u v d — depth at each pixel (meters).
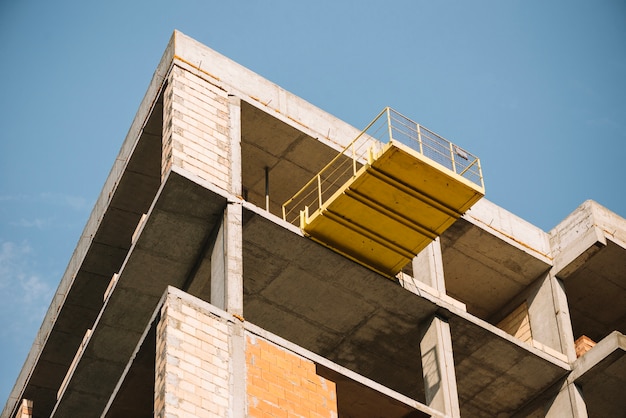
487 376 35.59
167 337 27.03
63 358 36.91
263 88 34.72
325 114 35.44
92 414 33.28
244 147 34.72
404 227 32.34
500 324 38.81
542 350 35.66
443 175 31.34
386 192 31.75
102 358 32.50
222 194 31.03
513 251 37.66
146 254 31.42
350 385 29.25
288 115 34.59
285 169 35.25
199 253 31.50
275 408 27.56
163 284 31.88
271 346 28.48
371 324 34.06
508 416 36.56
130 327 32.19
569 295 38.94
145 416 28.78
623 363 35.16
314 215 32.16
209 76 33.88
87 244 35.69
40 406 37.75
